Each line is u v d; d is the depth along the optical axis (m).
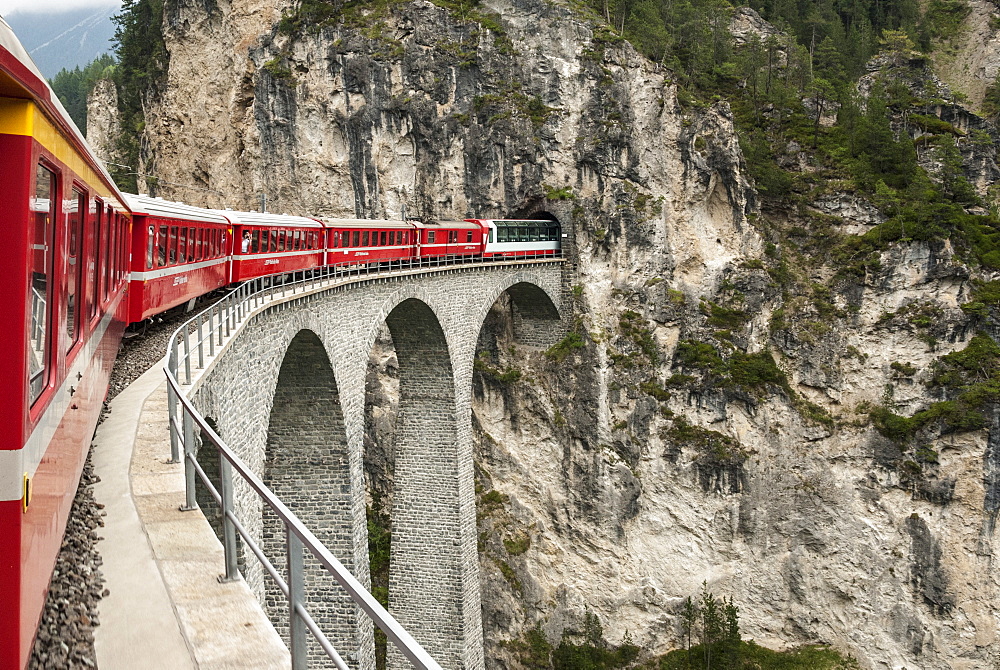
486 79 72.62
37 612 7.66
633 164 72.38
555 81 73.00
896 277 68.94
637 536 68.00
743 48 92.06
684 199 73.06
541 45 73.81
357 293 40.69
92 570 9.72
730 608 63.59
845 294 70.25
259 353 29.58
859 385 68.50
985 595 62.84
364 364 42.12
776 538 67.19
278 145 73.88
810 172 75.56
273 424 39.12
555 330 71.75
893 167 75.81
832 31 103.81
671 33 88.44
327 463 39.12
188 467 11.45
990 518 63.06
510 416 71.00
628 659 65.44
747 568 67.12
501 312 72.31
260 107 74.00
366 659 39.03
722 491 67.69
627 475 67.81
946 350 67.19
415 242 56.16
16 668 6.90
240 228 37.19
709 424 69.00
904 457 65.38
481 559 67.31
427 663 4.58
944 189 76.69
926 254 68.31
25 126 7.28
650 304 70.94
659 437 68.94
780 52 92.69
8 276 7.14
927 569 63.88
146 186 84.44
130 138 91.31
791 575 66.62
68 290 9.92
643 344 70.38
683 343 70.44
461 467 54.91
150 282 26.23
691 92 77.56
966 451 63.88
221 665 7.81
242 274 37.44
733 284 71.94
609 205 71.69
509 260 62.84
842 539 65.88
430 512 54.88
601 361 69.38
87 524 10.91
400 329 53.06
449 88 71.56
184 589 9.20
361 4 72.75
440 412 54.41
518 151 71.94
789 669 63.59
